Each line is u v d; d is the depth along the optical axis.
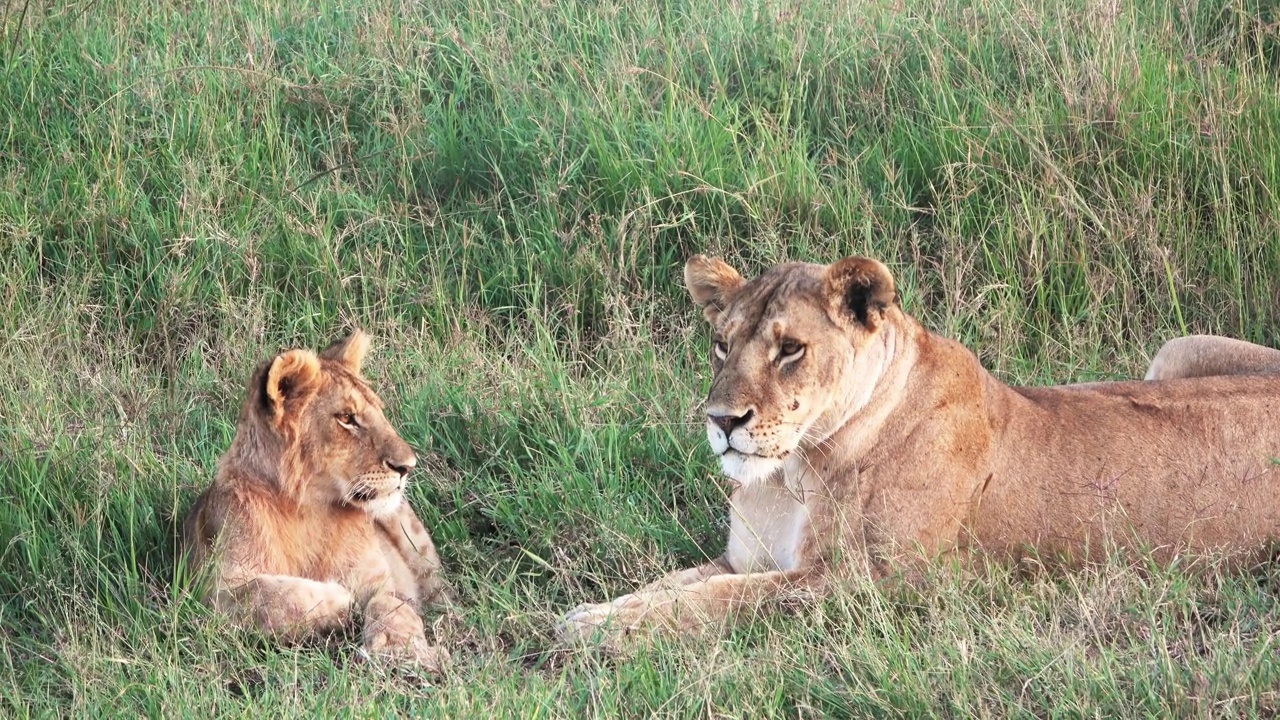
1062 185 12.46
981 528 8.76
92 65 14.01
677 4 15.61
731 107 13.45
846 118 13.76
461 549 9.41
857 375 8.50
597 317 12.09
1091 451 8.78
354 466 8.62
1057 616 7.97
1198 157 12.67
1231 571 8.71
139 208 12.60
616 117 13.27
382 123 13.86
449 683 7.58
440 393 10.85
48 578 8.75
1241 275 12.10
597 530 9.43
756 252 12.32
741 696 7.37
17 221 12.32
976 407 8.74
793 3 14.99
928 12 14.83
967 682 7.20
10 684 7.75
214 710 7.40
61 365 11.24
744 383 8.29
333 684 7.52
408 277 12.30
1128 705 6.98
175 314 11.91
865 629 7.72
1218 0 14.82
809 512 8.76
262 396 8.51
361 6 15.51
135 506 9.35
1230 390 8.97
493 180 13.36
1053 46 13.98
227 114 13.62
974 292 11.99
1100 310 11.80
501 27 15.01
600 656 8.06
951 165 12.53
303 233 12.37
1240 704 6.89
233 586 8.31
